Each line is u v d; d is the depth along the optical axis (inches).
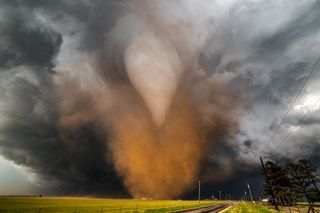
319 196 2009.1
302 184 2118.6
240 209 2143.2
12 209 2455.7
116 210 2219.5
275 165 2901.1
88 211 2128.4
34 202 4128.9
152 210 1963.6
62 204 3774.6
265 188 3024.1
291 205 2738.7
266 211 1782.7
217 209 2226.9
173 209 2127.2
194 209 2208.4
